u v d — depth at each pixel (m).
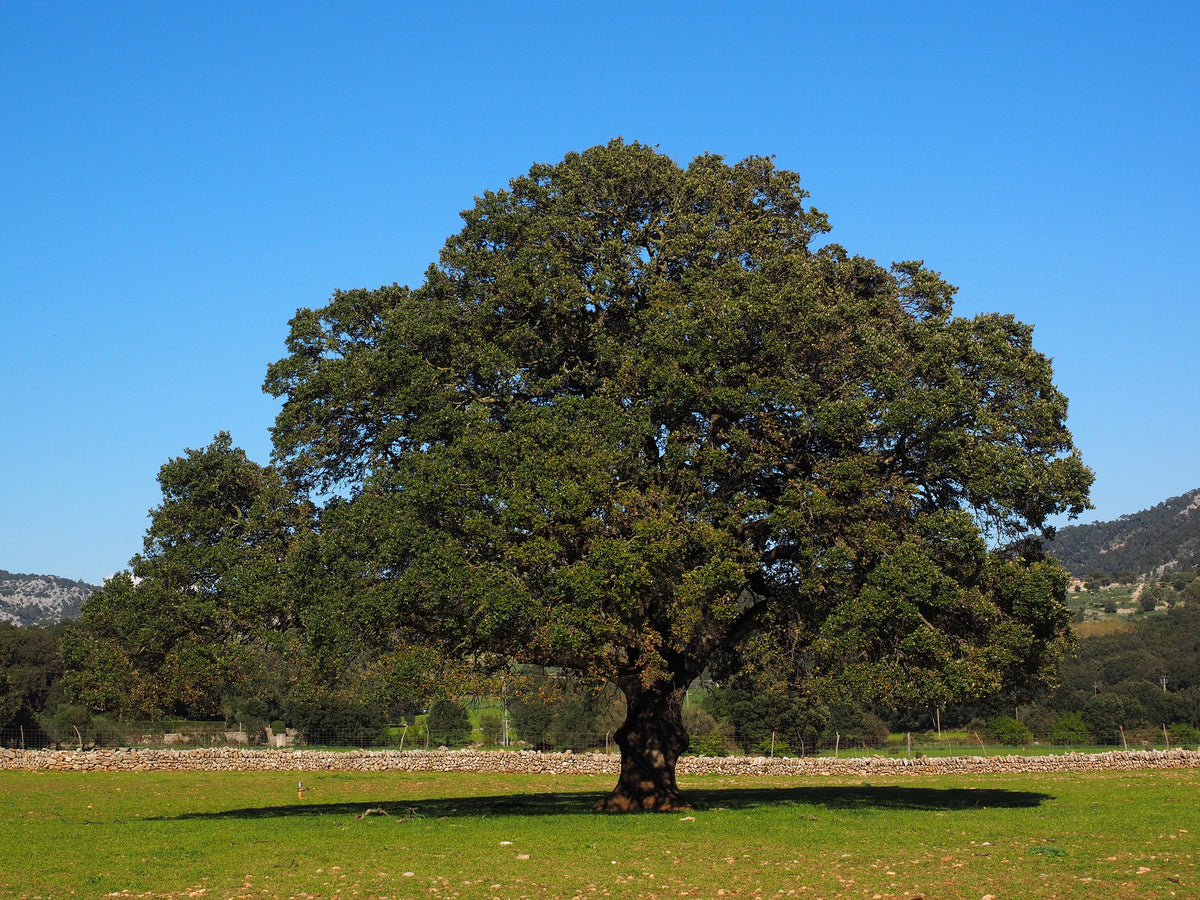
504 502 21.59
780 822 21.28
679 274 26.38
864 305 24.56
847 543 22.72
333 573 23.00
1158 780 36.09
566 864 16.09
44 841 18.80
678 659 25.88
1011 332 25.23
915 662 22.14
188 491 25.91
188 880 14.88
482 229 27.17
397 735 63.56
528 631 21.62
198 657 24.02
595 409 23.19
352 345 26.94
